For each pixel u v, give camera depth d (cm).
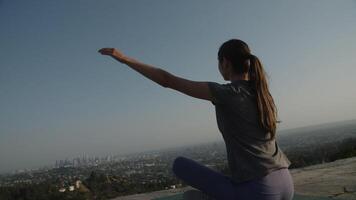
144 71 179
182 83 179
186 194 222
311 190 437
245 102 183
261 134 184
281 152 196
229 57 196
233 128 185
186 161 213
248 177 181
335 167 657
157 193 536
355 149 1159
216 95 181
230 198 190
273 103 191
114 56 176
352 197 377
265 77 193
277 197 181
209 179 201
